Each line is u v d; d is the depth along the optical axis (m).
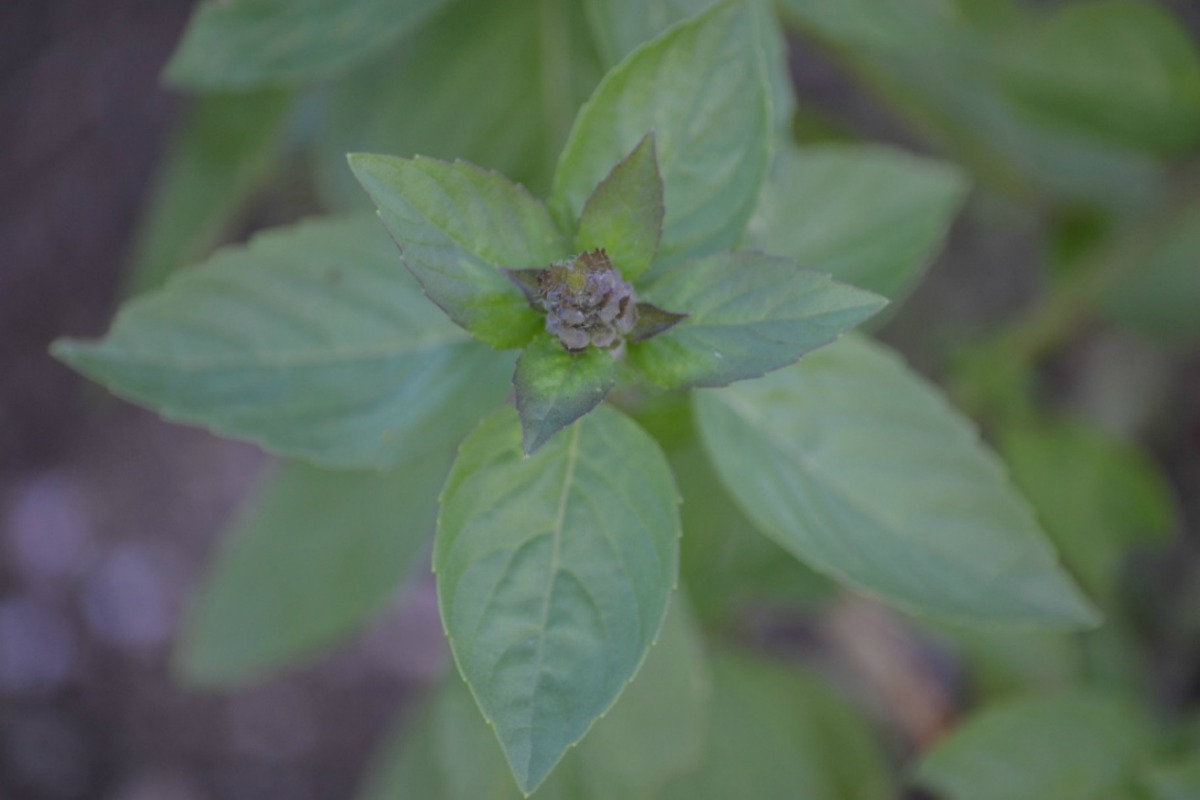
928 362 0.69
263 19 0.44
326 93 0.51
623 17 0.44
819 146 0.53
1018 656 0.52
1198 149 0.52
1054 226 0.58
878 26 0.45
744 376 0.40
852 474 0.43
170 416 0.43
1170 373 0.68
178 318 0.43
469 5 0.49
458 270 0.40
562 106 0.49
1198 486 0.69
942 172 0.46
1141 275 0.56
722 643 0.53
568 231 0.42
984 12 0.51
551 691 0.40
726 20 0.41
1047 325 0.57
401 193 0.40
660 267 0.42
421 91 0.49
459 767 0.46
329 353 0.43
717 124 0.42
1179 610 0.64
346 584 0.49
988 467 0.43
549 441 0.41
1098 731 0.49
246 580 0.49
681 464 0.47
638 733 0.45
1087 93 0.52
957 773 0.49
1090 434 0.55
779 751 0.52
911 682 0.62
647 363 0.41
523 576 0.41
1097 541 0.54
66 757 0.70
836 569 0.43
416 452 0.43
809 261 0.46
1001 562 0.43
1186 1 0.69
